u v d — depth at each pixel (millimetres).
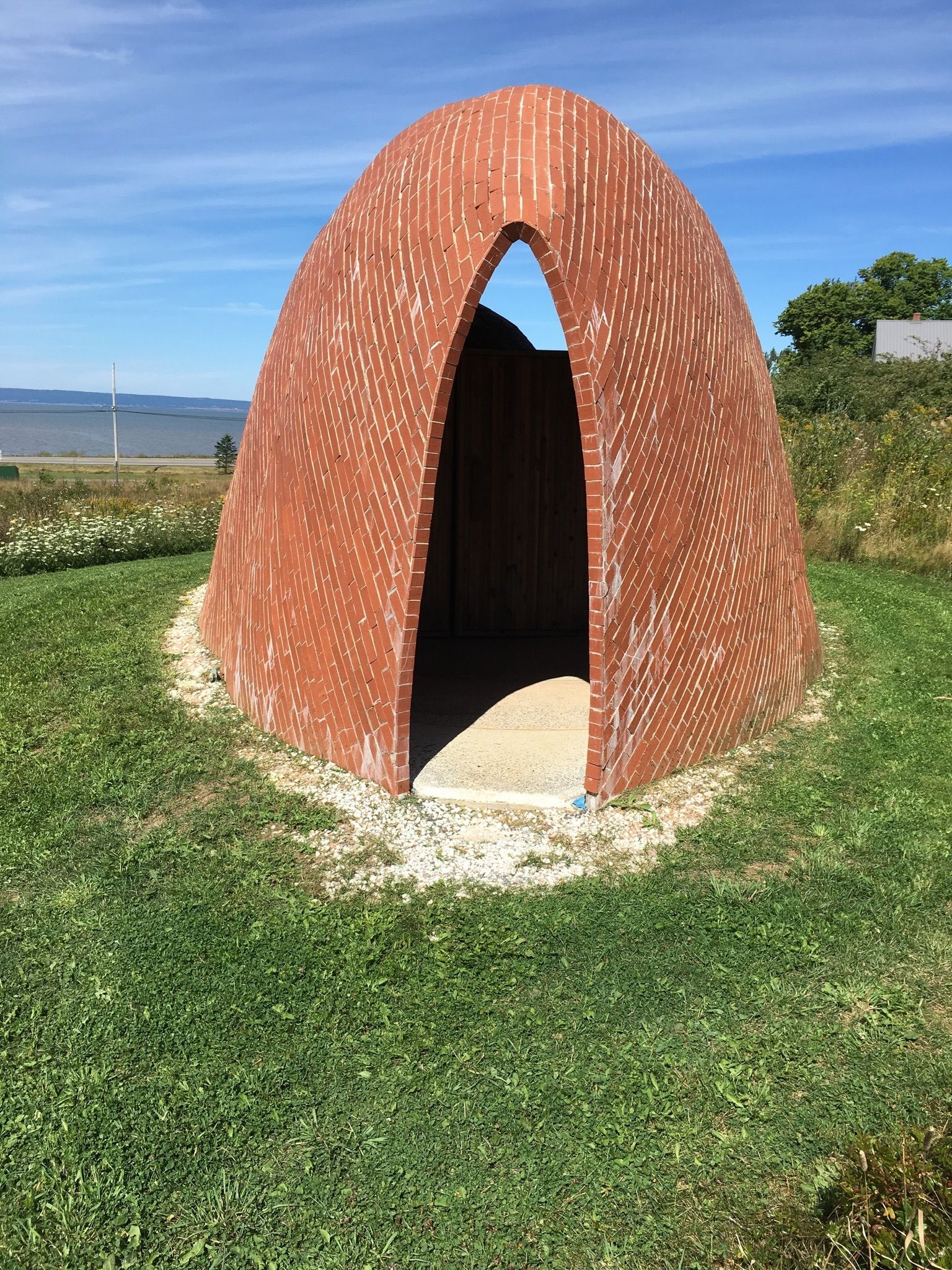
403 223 5605
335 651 5848
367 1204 2793
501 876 4707
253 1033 3541
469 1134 3053
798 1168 2883
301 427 6188
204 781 5848
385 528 5449
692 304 5973
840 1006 3643
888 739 6453
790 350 52750
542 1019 3602
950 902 4367
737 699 6281
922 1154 2492
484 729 6879
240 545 7258
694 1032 3510
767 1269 2539
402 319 5434
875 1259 2182
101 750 6305
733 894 4473
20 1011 3688
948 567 12391
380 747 5633
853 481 15023
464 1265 2598
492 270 5125
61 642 8883
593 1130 3059
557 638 10234
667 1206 2773
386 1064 3381
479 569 10156
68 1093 3244
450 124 5828
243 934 4211
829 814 5340
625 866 4809
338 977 3877
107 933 4230
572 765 6094
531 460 9992
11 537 16234
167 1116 3137
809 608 7676
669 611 5680
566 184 5219
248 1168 2930
